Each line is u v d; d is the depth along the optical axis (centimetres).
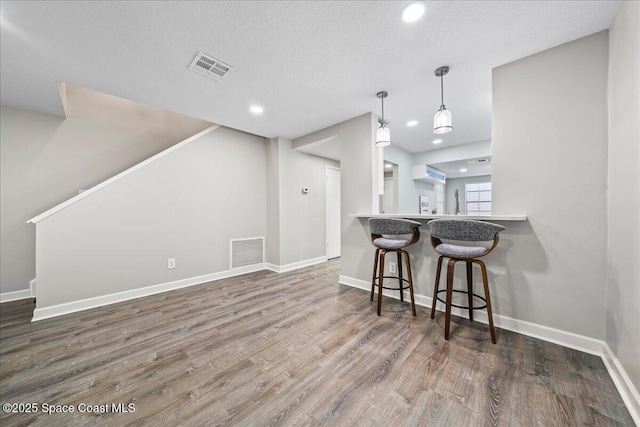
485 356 162
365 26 160
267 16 151
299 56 190
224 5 142
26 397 131
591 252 165
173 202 315
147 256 292
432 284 243
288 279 354
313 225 459
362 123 303
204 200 345
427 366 152
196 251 336
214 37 168
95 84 227
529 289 188
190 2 140
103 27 156
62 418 117
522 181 191
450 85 236
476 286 212
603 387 133
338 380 141
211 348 176
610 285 153
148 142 357
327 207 490
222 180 365
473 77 222
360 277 309
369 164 297
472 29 162
